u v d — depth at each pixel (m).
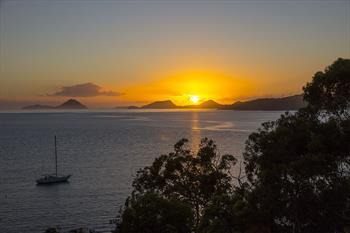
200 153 32.19
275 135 23.03
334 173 21.83
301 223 22.48
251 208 23.02
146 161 123.00
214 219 24.55
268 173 22.14
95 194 81.75
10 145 176.12
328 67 22.95
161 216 23.88
